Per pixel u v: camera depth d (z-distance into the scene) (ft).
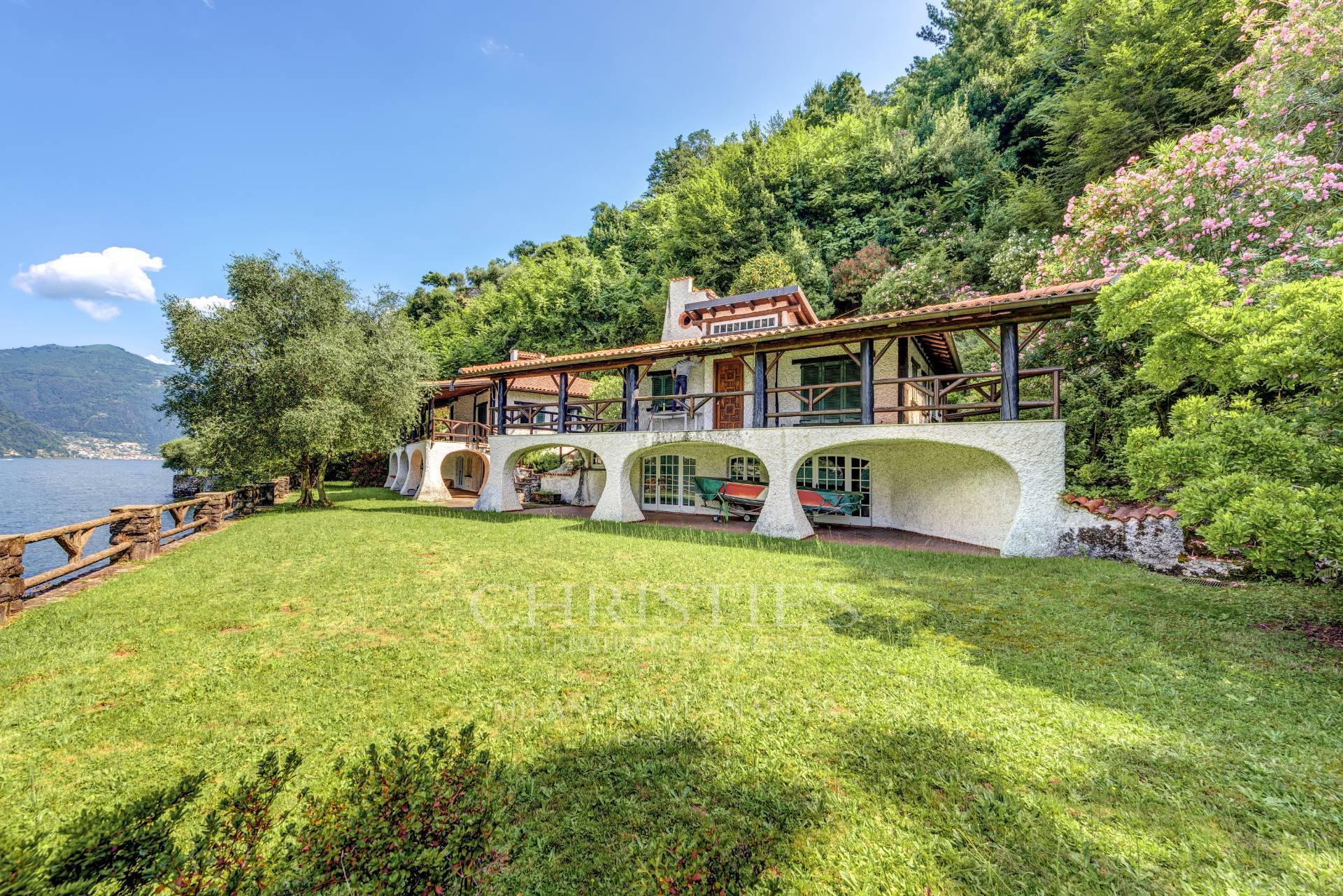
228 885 5.12
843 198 90.12
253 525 41.09
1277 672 12.77
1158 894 6.73
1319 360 12.39
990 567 24.39
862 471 41.96
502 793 8.86
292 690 12.77
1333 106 28.91
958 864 7.27
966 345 57.11
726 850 7.48
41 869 4.40
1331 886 6.70
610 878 7.15
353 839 5.51
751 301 52.44
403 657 14.62
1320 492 11.76
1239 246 27.86
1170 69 54.29
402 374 54.34
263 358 50.08
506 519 43.88
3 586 18.07
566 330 109.09
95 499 104.88
